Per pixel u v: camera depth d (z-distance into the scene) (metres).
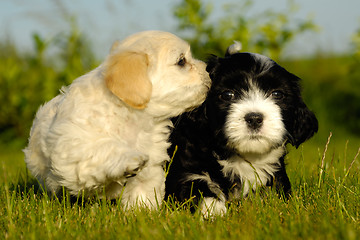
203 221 3.92
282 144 4.68
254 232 3.36
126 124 4.51
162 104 4.71
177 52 4.81
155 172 4.69
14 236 3.41
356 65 13.94
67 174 4.23
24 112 12.92
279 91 4.78
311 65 15.29
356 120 14.26
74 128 4.27
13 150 12.55
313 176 5.59
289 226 3.48
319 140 12.65
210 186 4.78
